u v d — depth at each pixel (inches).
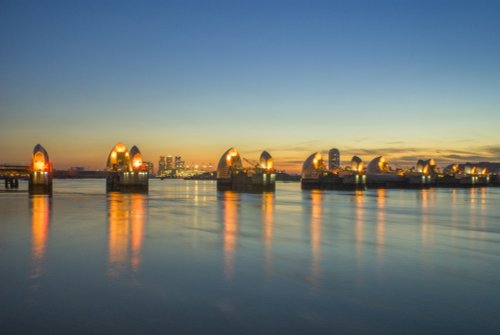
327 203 2918.3
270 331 535.5
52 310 605.6
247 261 924.6
